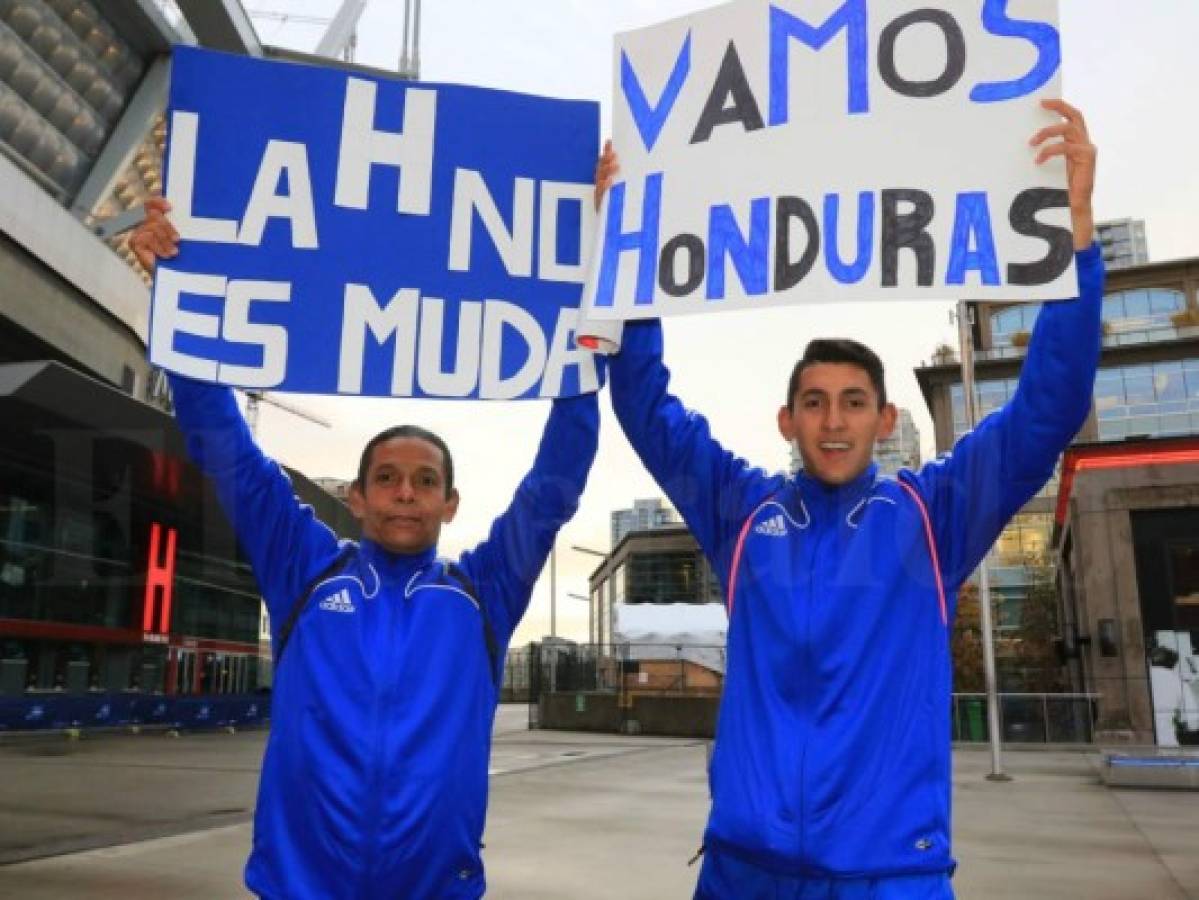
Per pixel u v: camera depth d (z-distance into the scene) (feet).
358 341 8.38
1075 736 76.23
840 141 7.91
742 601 7.77
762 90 8.19
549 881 21.29
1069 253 7.28
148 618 72.02
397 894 7.27
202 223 8.38
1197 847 26.66
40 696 65.41
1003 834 29.17
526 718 122.93
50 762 48.37
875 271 7.62
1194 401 111.45
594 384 8.37
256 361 8.23
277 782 7.51
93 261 66.90
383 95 8.77
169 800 33.81
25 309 60.49
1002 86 7.69
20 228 59.93
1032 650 132.98
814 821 6.83
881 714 7.07
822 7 8.16
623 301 8.14
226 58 8.61
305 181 8.55
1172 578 76.43
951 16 7.88
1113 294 130.52
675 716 92.07
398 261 8.53
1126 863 24.11
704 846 7.47
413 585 7.92
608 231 8.35
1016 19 7.75
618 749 69.77
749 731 7.32
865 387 7.59
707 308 7.93
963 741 78.38
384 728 7.43
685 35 8.49
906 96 7.84
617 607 107.14
